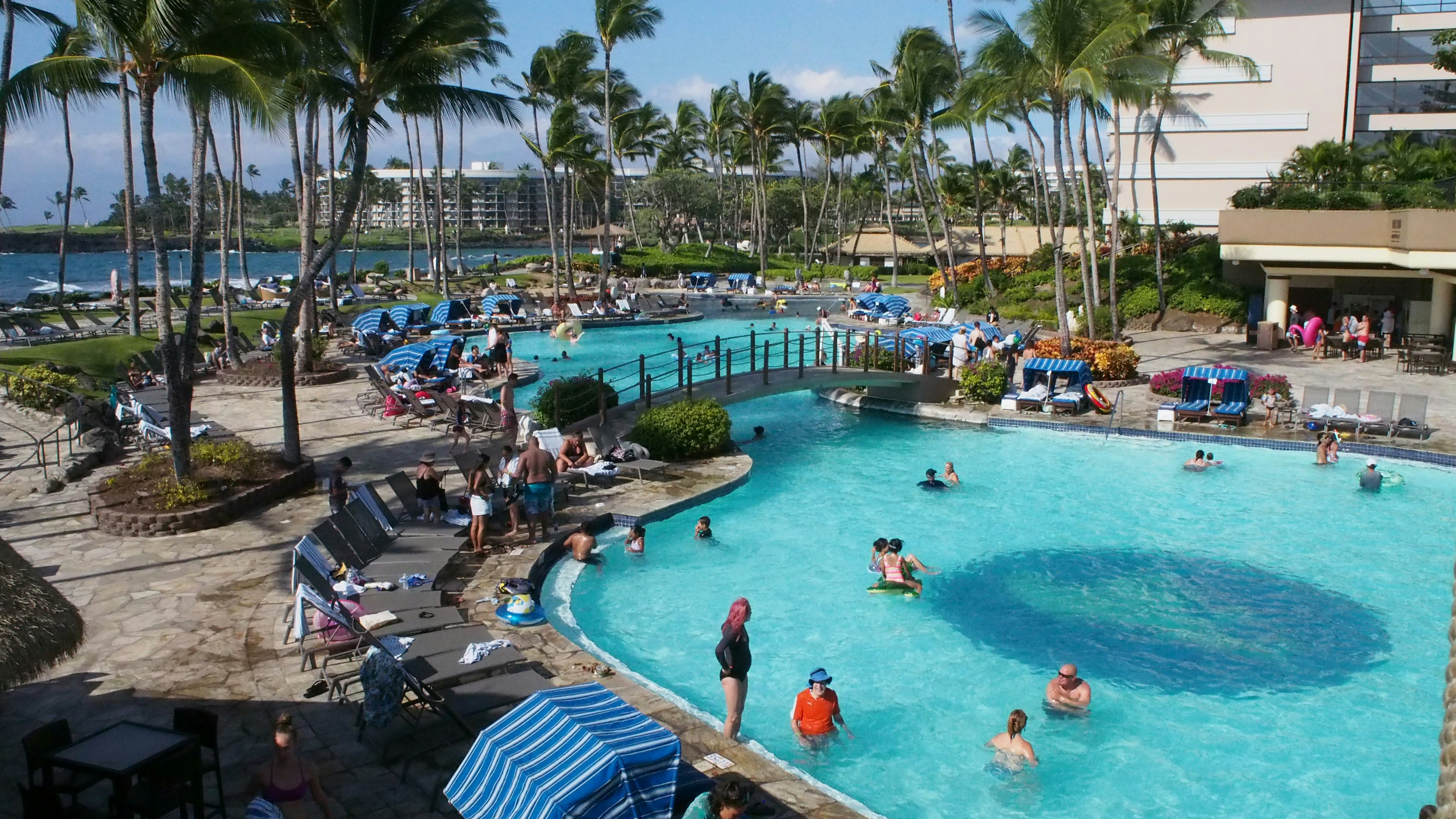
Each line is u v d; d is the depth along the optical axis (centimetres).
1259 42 4912
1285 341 3562
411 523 1548
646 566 1512
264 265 14538
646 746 687
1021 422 2516
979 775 953
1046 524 1748
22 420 2291
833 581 1468
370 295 5491
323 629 1072
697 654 1212
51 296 4797
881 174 9044
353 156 1839
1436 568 1522
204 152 1656
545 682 952
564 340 4231
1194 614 1348
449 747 890
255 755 867
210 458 1723
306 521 1587
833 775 950
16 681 734
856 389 2919
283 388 1823
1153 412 2572
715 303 5906
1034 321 4344
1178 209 5200
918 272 7544
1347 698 1112
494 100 1897
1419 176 3953
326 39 1730
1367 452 2172
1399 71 4891
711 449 2108
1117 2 3044
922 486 1972
